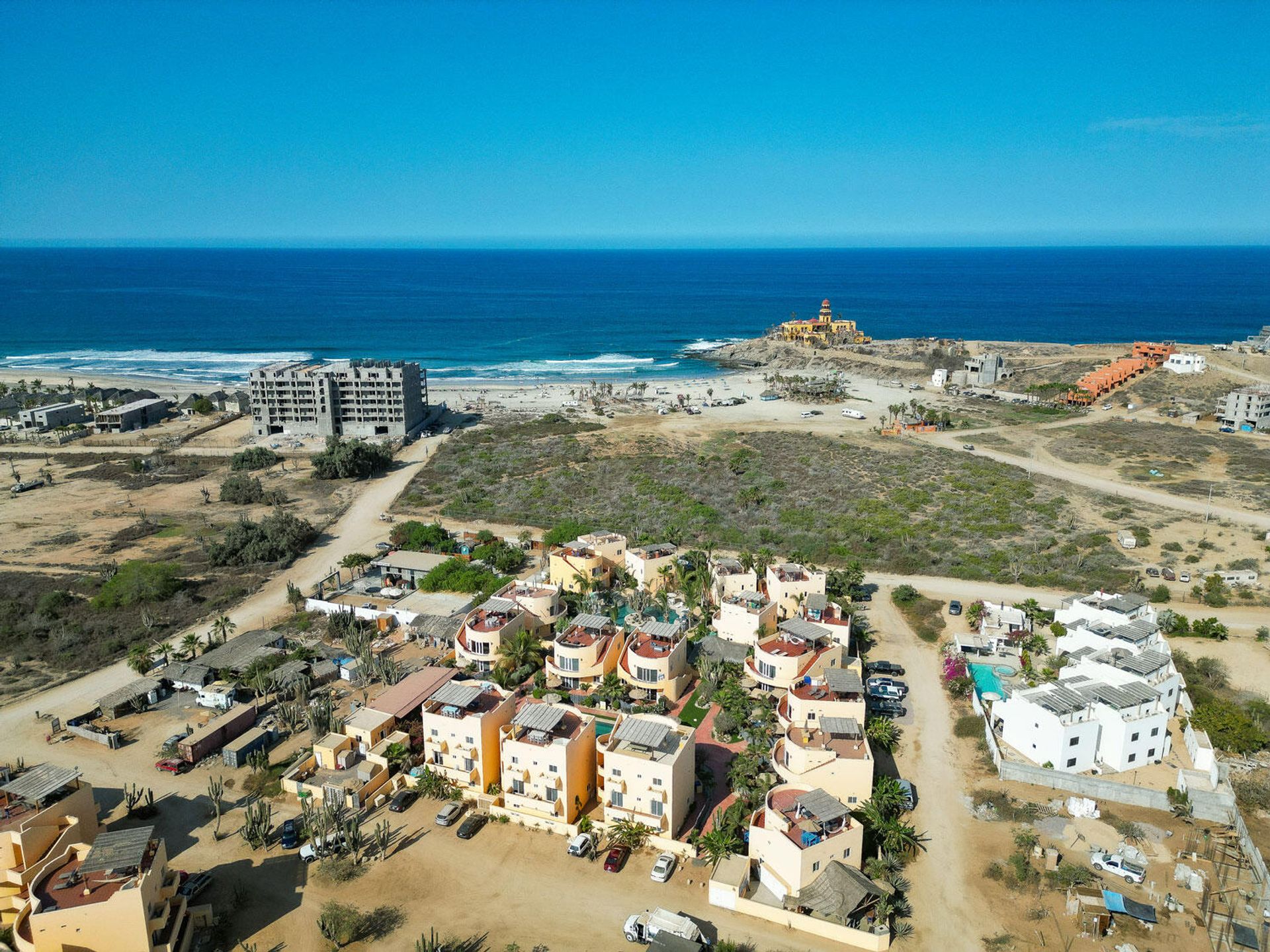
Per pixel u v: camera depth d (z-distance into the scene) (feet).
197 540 443.73
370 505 503.61
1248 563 381.19
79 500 513.45
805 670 273.75
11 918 185.57
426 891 203.92
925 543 423.64
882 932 185.57
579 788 229.45
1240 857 211.61
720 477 534.37
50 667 315.99
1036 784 242.37
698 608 349.00
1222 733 250.98
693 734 229.04
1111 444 599.16
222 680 301.63
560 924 193.36
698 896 202.39
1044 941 187.32
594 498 504.43
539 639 317.63
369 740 252.21
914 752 258.57
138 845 183.93
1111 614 307.78
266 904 199.41
